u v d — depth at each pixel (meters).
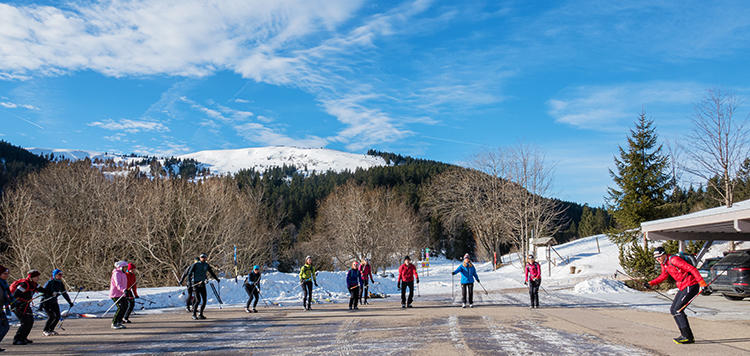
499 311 12.86
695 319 10.56
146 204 35.69
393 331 9.41
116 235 34.56
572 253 41.31
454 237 78.56
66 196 39.59
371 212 49.38
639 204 29.22
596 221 83.38
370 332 9.34
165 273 35.59
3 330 7.81
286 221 82.12
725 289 14.31
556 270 33.53
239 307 15.15
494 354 6.95
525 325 9.92
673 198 31.08
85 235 36.31
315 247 50.59
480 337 8.48
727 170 30.41
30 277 8.71
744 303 13.71
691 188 40.59
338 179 113.25
